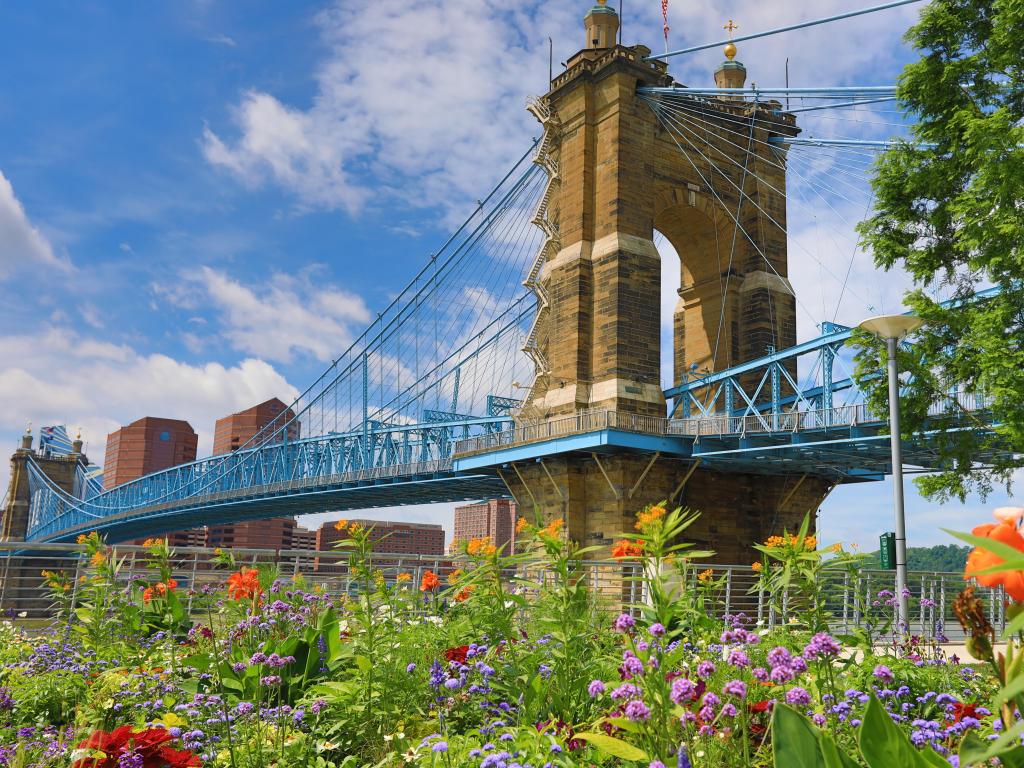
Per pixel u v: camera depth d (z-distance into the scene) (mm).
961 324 25328
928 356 26188
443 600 12352
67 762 5918
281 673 8578
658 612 6621
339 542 8852
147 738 4965
